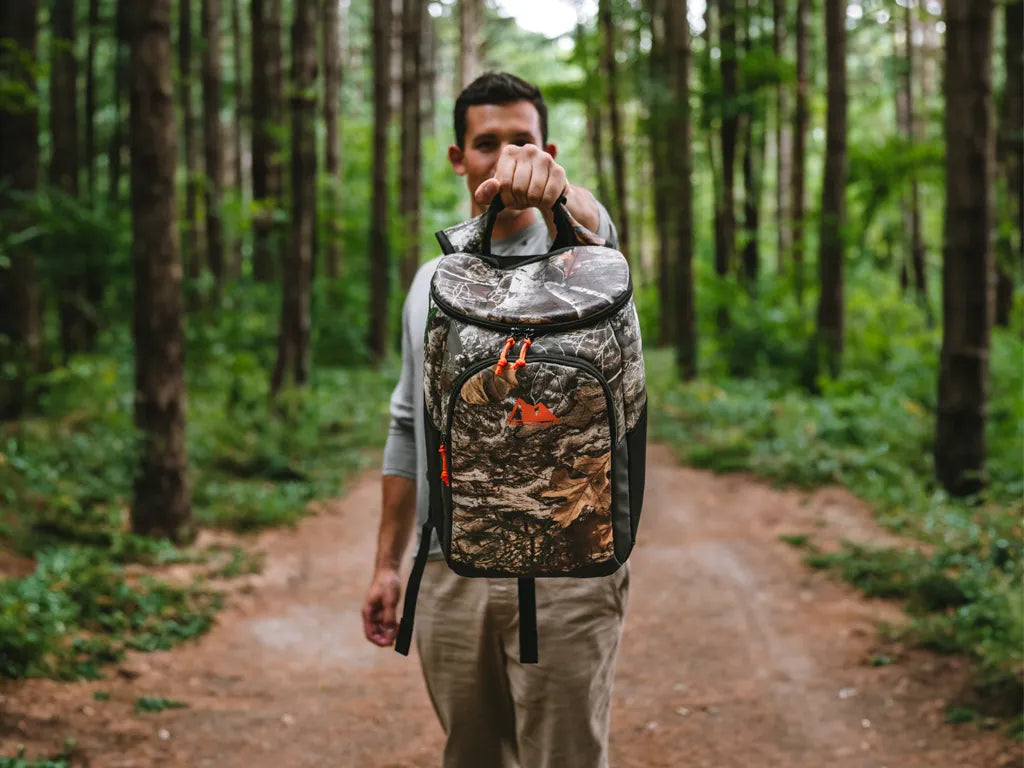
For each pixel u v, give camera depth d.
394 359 18.70
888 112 28.67
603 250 1.79
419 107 19.81
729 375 14.55
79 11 18.02
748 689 4.21
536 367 1.62
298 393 11.02
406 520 2.33
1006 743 3.49
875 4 16.56
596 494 1.69
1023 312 14.00
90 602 4.85
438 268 1.78
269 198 14.09
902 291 19.80
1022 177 13.77
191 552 6.05
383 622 2.33
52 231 9.25
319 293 18.22
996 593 4.69
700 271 18.75
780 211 21.77
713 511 7.51
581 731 2.06
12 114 8.52
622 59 20.05
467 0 21.34
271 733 3.78
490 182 1.82
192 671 4.39
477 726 2.19
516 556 1.72
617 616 2.08
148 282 6.13
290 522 7.14
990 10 6.88
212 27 17.53
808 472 8.05
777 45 17.31
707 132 17.38
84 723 3.71
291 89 11.09
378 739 3.76
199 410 10.00
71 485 6.80
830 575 5.69
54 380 8.91
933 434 8.63
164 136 6.11
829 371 12.98
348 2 31.05
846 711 3.92
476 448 1.68
